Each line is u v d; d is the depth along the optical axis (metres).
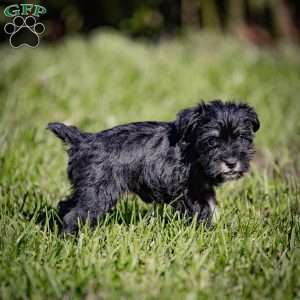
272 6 41.59
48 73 20.61
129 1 41.88
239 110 9.21
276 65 25.66
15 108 16.66
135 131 9.19
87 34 41.62
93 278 7.43
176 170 9.08
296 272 7.68
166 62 24.59
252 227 9.13
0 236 8.50
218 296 7.05
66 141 9.14
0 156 11.81
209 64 24.59
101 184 8.87
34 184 11.00
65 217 8.89
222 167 8.91
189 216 9.23
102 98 18.67
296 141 16.09
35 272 7.51
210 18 40.84
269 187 11.36
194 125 9.11
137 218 9.91
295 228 9.04
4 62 24.11
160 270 7.68
